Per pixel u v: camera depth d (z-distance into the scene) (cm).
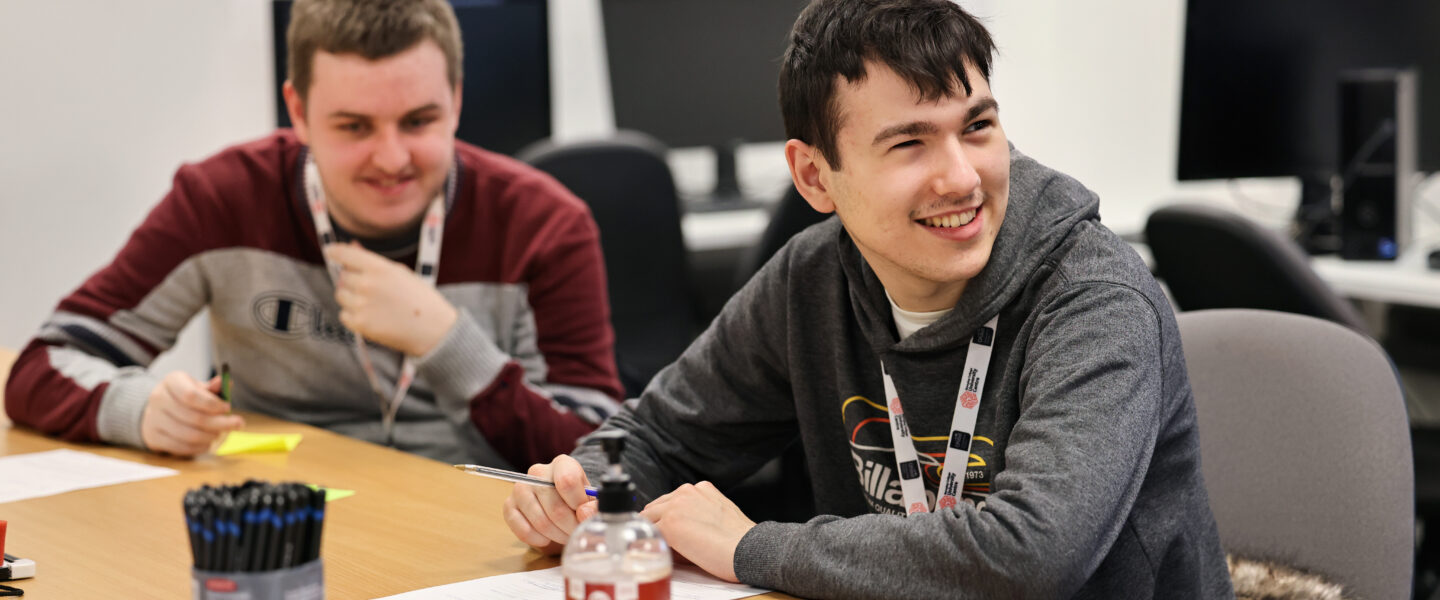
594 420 202
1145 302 117
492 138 365
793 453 332
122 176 353
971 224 120
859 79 119
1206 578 127
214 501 85
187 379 170
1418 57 317
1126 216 408
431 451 204
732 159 404
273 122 368
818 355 145
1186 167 338
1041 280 125
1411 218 316
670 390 151
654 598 88
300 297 207
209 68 359
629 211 318
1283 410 149
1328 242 321
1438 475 250
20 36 337
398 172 191
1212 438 152
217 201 206
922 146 118
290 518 85
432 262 205
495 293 210
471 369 188
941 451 134
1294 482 147
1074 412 109
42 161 344
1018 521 103
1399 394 146
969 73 117
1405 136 297
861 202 121
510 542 129
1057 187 129
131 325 201
